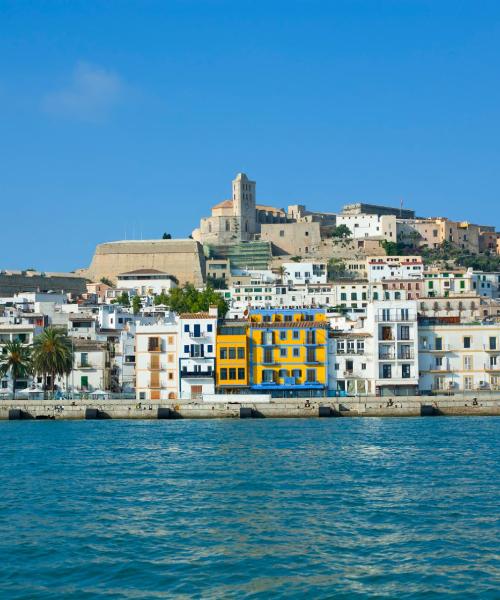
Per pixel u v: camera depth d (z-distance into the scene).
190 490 107.56
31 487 110.38
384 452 137.25
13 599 69.50
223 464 127.00
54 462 130.38
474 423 180.25
